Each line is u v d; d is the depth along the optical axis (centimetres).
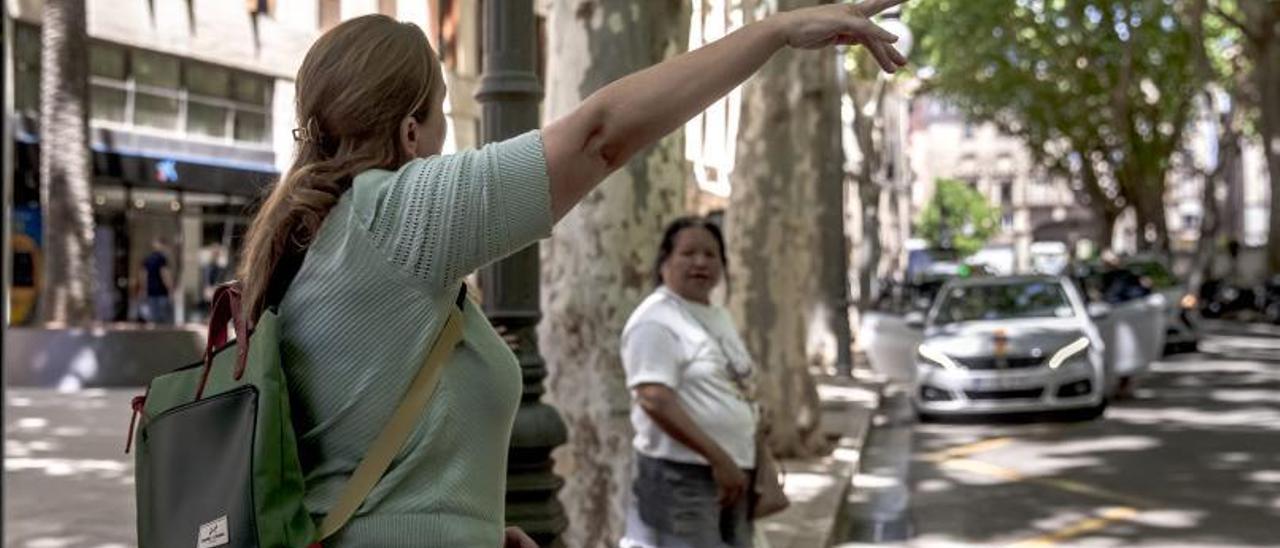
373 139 218
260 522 193
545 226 205
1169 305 2834
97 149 2238
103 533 849
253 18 2327
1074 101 5575
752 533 496
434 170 205
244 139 2378
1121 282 2673
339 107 216
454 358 211
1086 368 1645
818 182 2259
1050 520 1001
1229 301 4866
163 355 1834
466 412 210
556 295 703
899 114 6744
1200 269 5169
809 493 1038
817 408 1309
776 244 1312
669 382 474
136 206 2442
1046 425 1630
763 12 1300
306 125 220
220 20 2334
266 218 212
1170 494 1105
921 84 5509
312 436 205
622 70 698
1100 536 936
